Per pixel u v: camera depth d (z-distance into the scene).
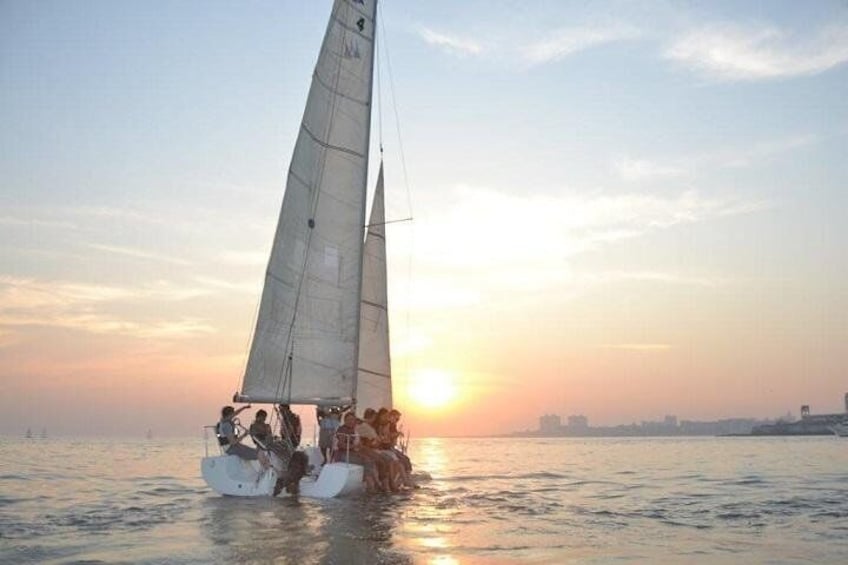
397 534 15.02
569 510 20.53
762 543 14.76
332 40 23.09
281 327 21.83
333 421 22.02
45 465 47.12
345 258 22.89
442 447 145.12
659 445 142.12
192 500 22.19
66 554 13.05
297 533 14.93
